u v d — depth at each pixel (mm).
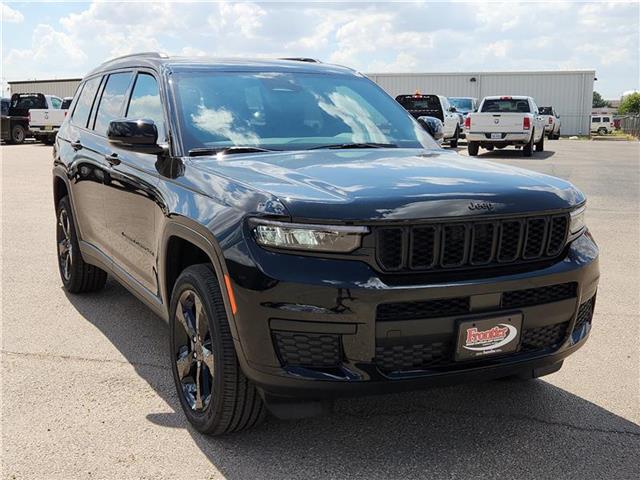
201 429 3424
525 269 3123
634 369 4363
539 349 3270
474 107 33469
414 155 3945
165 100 4129
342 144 4133
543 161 19406
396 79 44438
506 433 3496
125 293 6098
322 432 3504
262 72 4570
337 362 2898
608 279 6551
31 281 6496
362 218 2857
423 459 3240
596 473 3119
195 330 3477
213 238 3148
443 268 2967
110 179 4703
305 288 2850
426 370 2973
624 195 12203
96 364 4430
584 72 42625
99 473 3123
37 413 3721
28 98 30047
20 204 11500
